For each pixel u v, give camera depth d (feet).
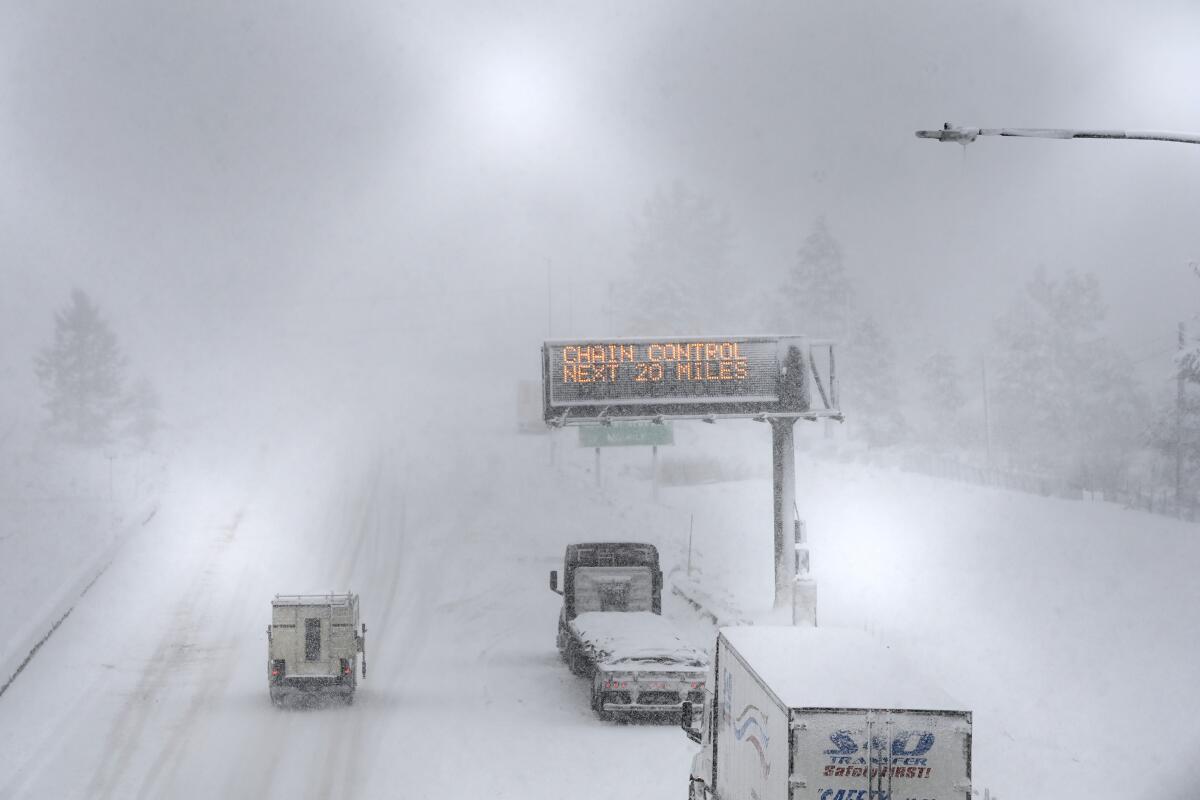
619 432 586.86
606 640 257.96
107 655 295.28
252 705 251.80
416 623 351.46
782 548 326.03
